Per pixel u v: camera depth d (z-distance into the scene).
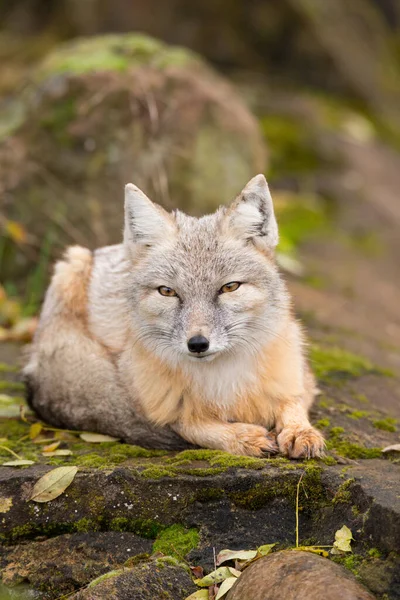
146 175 16.27
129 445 9.02
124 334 9.62
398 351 14.48
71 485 7.93
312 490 7.83
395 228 22.70
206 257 8.61
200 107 16.95
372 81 33.09
